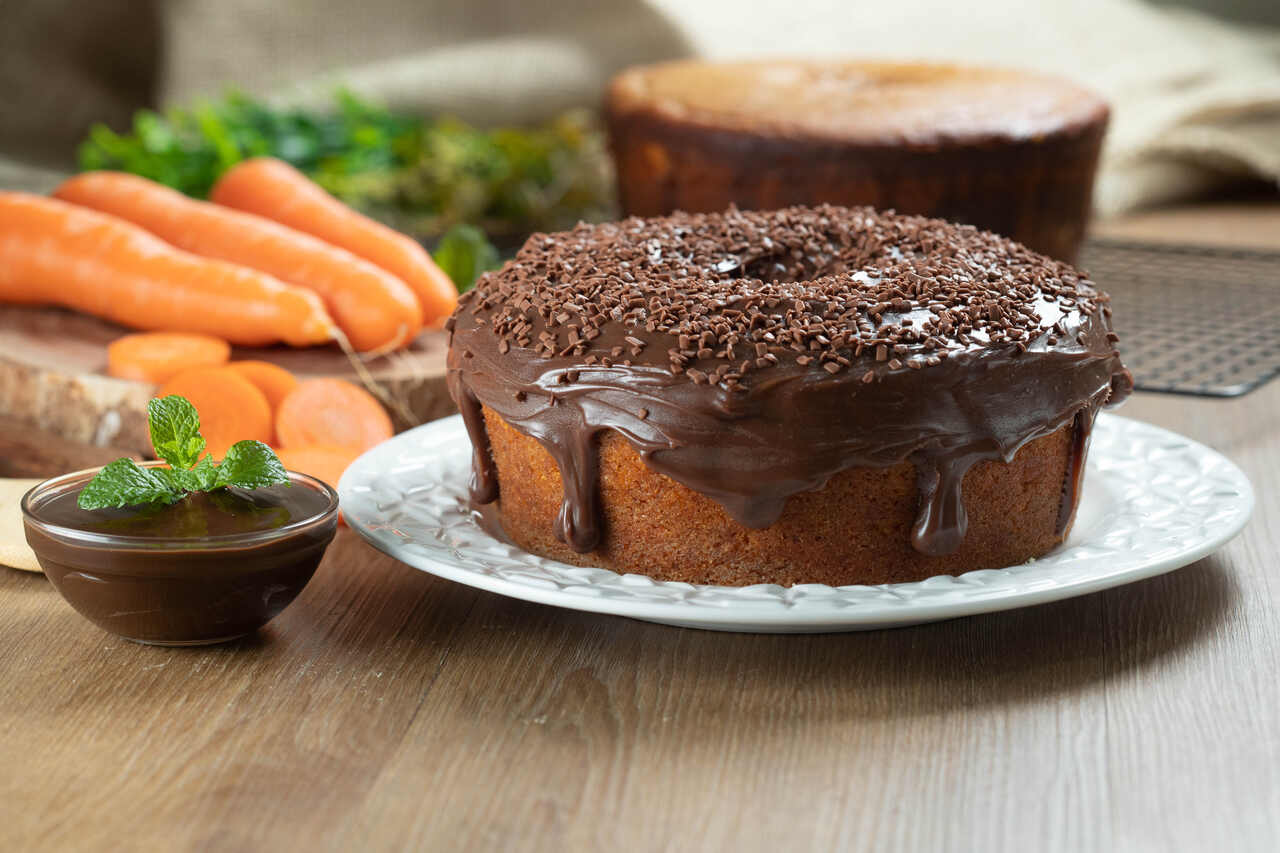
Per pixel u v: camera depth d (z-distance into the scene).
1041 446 0.75
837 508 0.74
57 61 1.47
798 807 0.65
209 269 0.96
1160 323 1.09
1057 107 1.09
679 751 0.67
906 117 1.06
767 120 1.07
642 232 0.82
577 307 0.75
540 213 1.30
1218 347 1.04
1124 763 0.67
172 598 0.71
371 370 0.93
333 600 0.77
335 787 0.66
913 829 0.64
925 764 0.67
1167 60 1.56
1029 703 0.70
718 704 0.70
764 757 0.67
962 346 0.73
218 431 0.88
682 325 0.73
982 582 0.71
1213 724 0.68
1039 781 0.66
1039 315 0.75
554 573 0.73
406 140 1.31
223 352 0.94
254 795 0.65
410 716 0.69
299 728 0.69
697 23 1.52
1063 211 1.10
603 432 0.74
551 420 0.74
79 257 0.99
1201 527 0.75
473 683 0.71
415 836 0.64
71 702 0.70
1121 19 1.64
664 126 1.10
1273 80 1.51
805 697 0.70
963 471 0.73
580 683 0.71
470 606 0.76
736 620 0.69
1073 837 0.64
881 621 0.69
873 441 0.72
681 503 0.74
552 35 1.49
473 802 0.65
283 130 1.29
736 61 1.24
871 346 0.72
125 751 0.67
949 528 0.73
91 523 0.71
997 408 0.73
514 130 1.42
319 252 0.98
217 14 1.43
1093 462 0.82
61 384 0.92
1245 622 0.74
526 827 0.64
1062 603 0.76
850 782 0.66
